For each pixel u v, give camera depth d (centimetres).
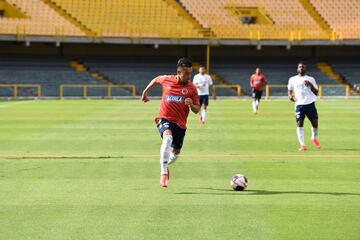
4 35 10775
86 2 12038
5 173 2831
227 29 12138
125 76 11550
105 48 12206
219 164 3128
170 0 12381
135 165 3084
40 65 11500
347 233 1769
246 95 11438
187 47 12525
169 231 1781
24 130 4850
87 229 1803
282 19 12438
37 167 3014
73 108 7581
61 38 11075
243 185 2411
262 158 3359
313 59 12631
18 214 1992
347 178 2727
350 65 12438
